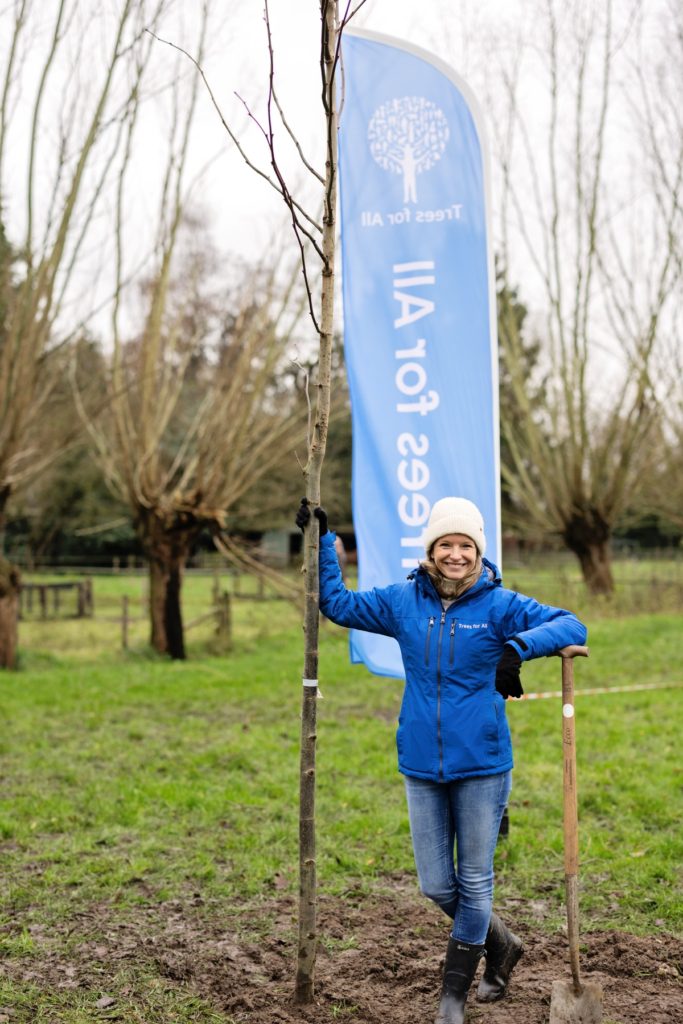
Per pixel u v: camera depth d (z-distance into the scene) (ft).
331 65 10.79
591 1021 10.32
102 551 133.18
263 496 86.69
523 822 19.71
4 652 44.78
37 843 18.44
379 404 18.28
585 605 66.13
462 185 17.94
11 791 22.34
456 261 17.94
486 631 10.46
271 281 47.01
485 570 11.18
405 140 18.17
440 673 10.46
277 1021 11.21
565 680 10.57
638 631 54.44
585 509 68.23
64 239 39.65
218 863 17.38
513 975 12.37
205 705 34.55
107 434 56.65
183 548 49.47
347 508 121.80
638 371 61.16
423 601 10.84
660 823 19.62
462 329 17.90
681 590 69.46
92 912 14.96
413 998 11.82
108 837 18.76
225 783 22.99
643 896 15.43
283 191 10.79
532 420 67.51
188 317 51.75
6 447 42.34
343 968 12.82
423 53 18.08
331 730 29.71
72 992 12.09
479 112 17.88
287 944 13.71
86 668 45.03
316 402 11.27
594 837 18.58
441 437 17.95
